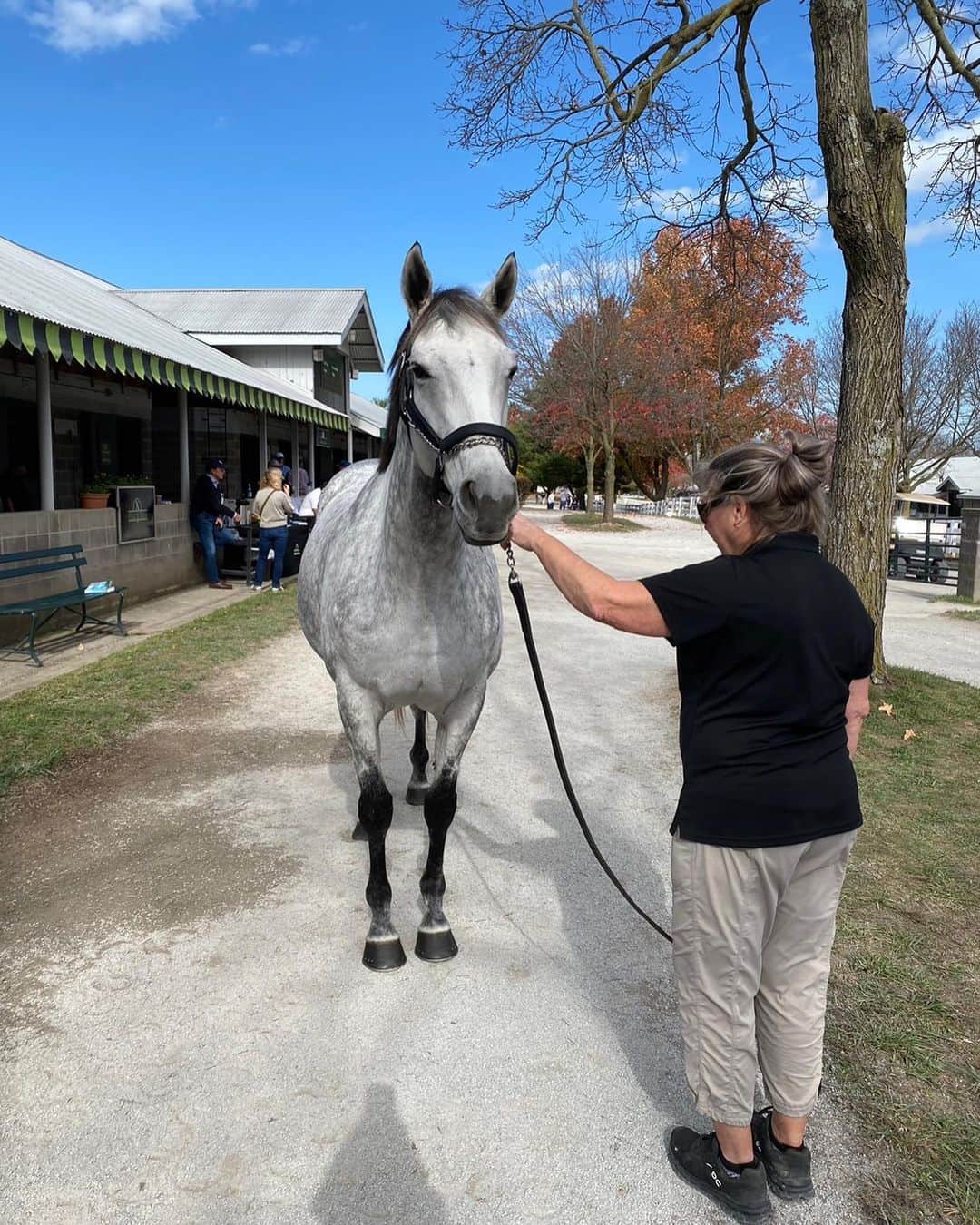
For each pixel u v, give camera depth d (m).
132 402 13.73
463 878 3.43
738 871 1.75
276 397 12.11
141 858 3.52
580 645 8.18
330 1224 1.87
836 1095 2.25
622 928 3.08
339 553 2.91
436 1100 2.23
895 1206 1.92
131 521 9.54
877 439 5.77
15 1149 2.04
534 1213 1.91
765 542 1.81
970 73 6.07
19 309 5.90
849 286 5.57
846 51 5.15
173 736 5.06
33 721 5.09
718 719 1.78
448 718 2.86
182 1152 2.04
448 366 2.12
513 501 1.98
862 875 3.46
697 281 15.16
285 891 3.29
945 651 8.60
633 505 43.62
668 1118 2.19
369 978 2.74
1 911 3.09
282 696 6.00
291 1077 2.29
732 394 29.09
